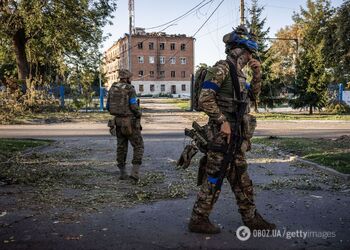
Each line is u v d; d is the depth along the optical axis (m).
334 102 32.12
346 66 31.98
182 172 8.16
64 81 33.34
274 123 23.50
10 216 4.95
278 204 5.60
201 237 4.26
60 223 4.70
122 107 7.17
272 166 8.84
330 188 6.64
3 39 31.48
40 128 19.84
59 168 8.41
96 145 12.62
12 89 27.64
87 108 34.28
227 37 4.38
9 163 8.71
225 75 4.12
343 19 30.56
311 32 34.66
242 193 4.37
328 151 10.37
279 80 30.12
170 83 99.75
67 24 28.89
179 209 5.32
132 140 7.27
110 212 5.18
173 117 27.42
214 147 4.16
